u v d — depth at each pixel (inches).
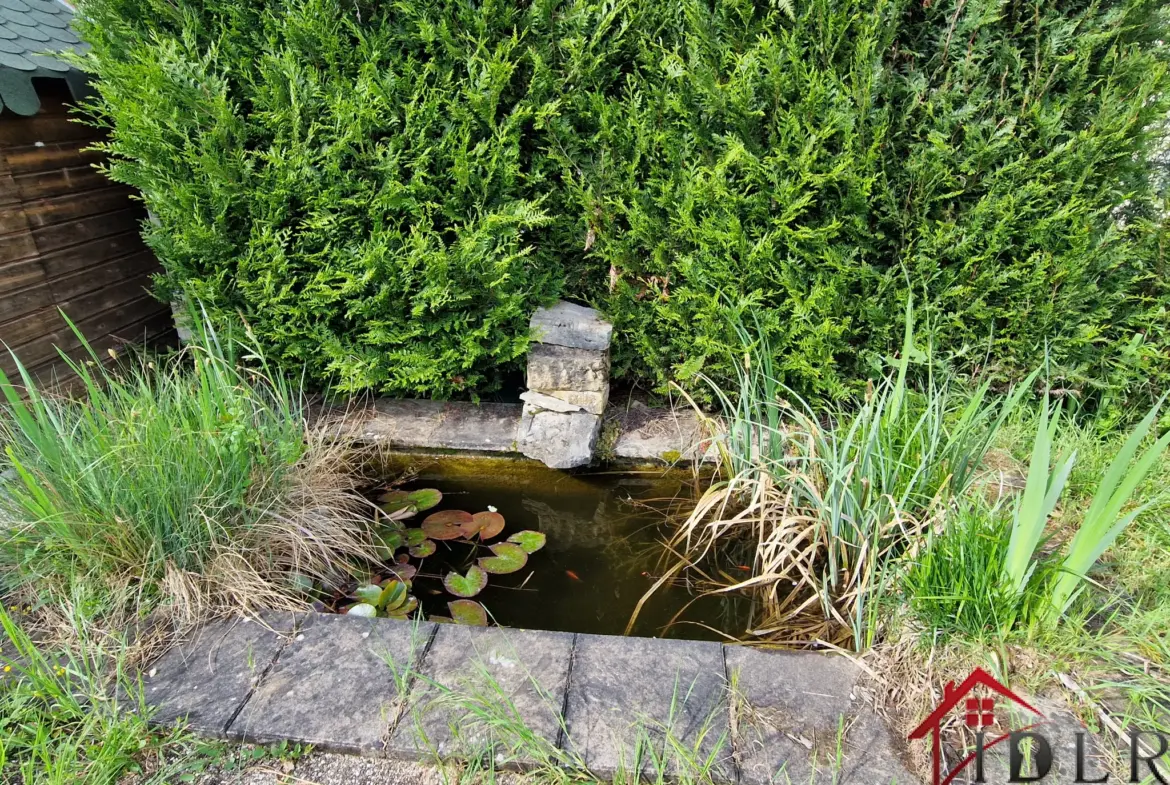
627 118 104.5
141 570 72.3
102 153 131.3
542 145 110.0
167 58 98.3
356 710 59.8
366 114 100.3
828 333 98.7
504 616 82.0
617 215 109.3
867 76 89.4
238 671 64.1
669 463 106.0
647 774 54.0
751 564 90.3
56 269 121.9
